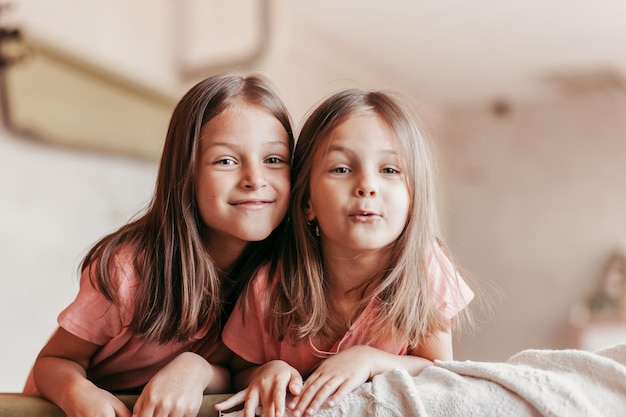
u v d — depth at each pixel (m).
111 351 0.85
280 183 0.78
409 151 0.77
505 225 4.46
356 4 2.96
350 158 0.75
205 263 0.80
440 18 3.09
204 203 0.77
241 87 0.79
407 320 0.78
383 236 0.74
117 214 2.29
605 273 4.12
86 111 2.10
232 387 0.85
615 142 4.16
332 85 3.56
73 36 2.06
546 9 2.95
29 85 1.95
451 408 0.62
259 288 0.81
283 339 0.79
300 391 0.67
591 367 0.65
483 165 4.54
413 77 3.94
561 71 3.76
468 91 4.19
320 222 0.76
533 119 4.41
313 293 0.78
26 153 2.02
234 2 2.50
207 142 0.77
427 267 0.81
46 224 2.08
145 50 2.29
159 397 0.67
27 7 1.93
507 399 0.62
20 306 2.01
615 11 2.94
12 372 1.99
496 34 3.25
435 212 0.84
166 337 0.80
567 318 4.20
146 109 2.30
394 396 0.64
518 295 4.36
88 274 0.82
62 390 0.71
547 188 4.35
